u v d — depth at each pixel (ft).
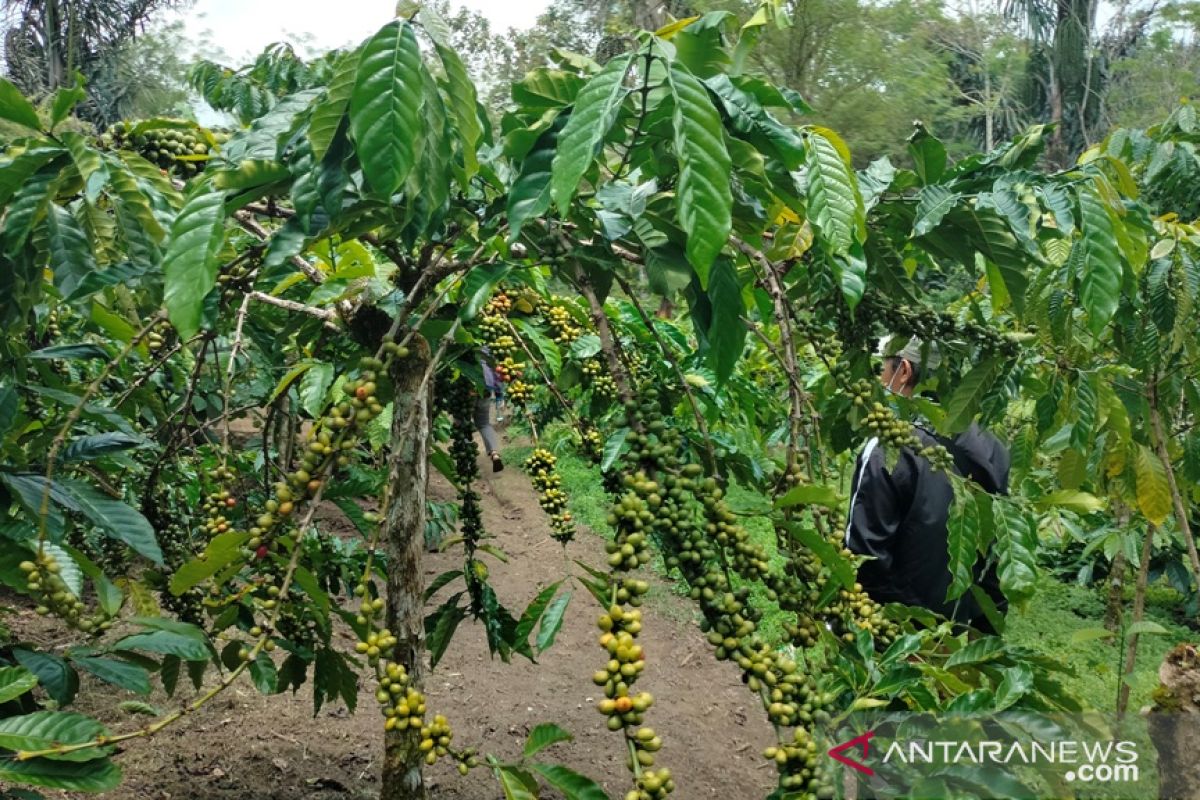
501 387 20.12
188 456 9.77
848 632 4.74
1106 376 7.20
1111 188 5.63
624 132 4.86
